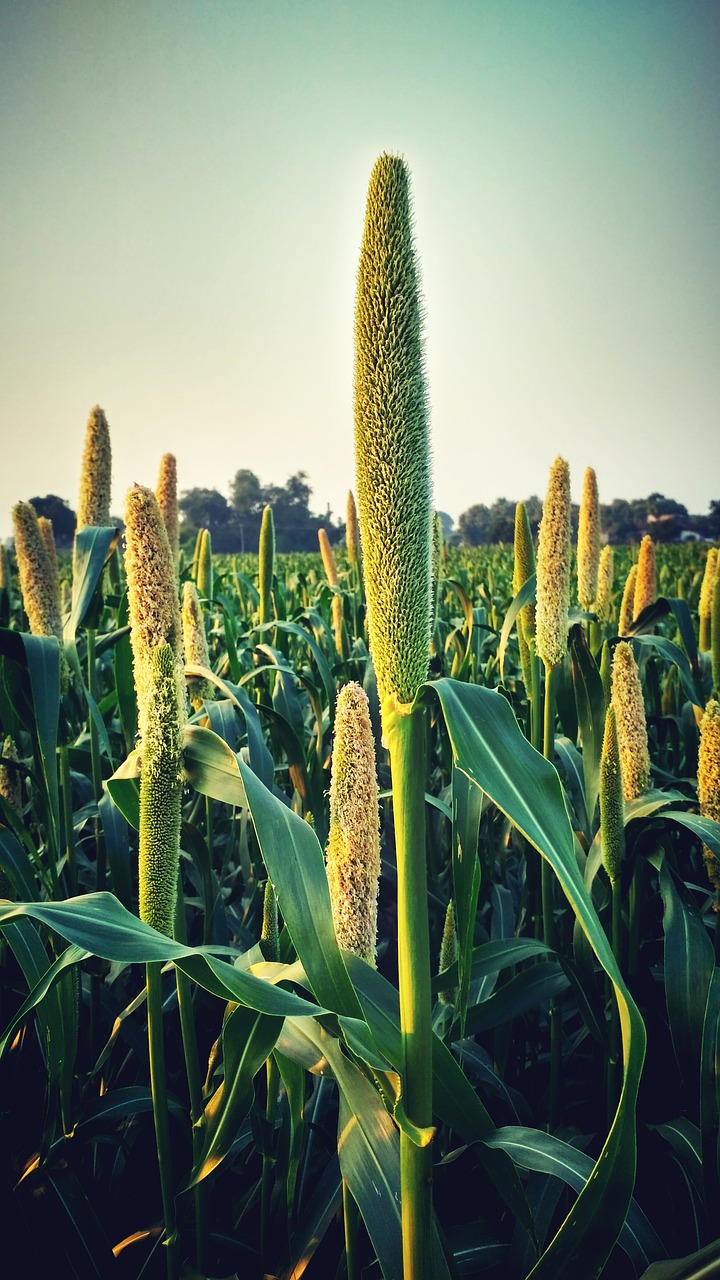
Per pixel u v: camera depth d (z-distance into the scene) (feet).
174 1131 2.91
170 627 1.98
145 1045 2.89
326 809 3.13
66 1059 2.29
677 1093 2.68
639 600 4.91
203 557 5.77
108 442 3.42
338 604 5.68
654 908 3.35
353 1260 1.93
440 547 3.76
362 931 1.77
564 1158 1.73
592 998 2.41
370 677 3.76
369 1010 1.67
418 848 1.52
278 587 6.51
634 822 2.51
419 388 1.43
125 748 3.27
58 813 2.90
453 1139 2.79
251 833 3.62
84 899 1.65
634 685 2.60
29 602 3.16
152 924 1.78
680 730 4.36
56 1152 2.34
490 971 2.36
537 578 2.92
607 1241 1.37
